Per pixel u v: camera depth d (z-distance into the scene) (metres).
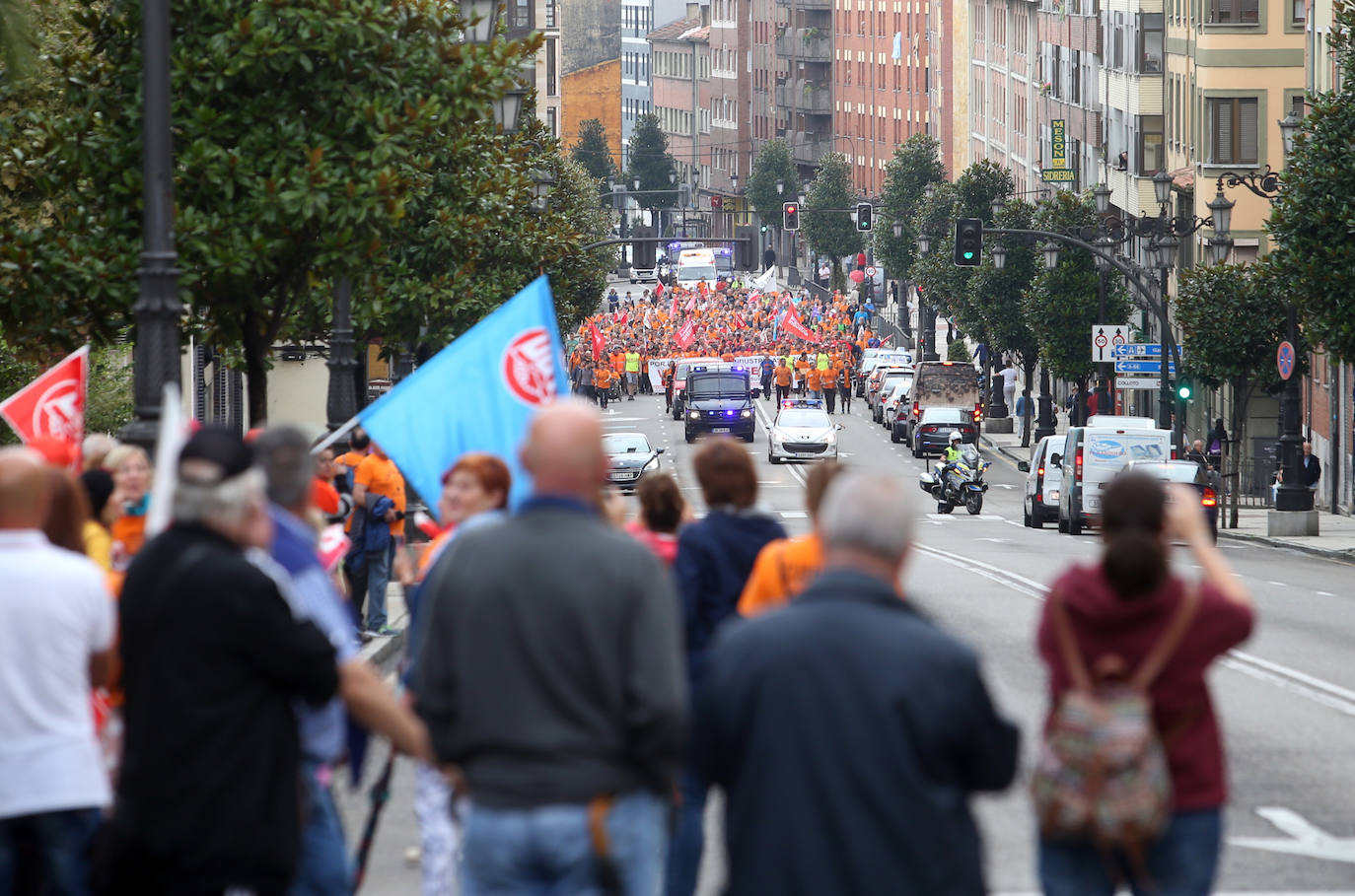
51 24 72.06
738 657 17.83
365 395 106.06
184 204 62.97
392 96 64.31
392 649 61.75
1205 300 151.75
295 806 21.06
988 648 61.91
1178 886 21.47
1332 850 33.66
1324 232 109.38
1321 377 173.88
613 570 18.91
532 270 124.69
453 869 31.88
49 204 74.12
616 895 18.88
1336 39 111.50
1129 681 21.31
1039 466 145.62
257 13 61.69
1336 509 159.00
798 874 17.27
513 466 32.03
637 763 18.95
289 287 70.31
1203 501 128.00
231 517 21.27
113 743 25.23
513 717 18.72
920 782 17.33
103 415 91.94
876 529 18.03
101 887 21.06
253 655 20.67
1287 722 46.91
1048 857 21.70
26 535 23.19
